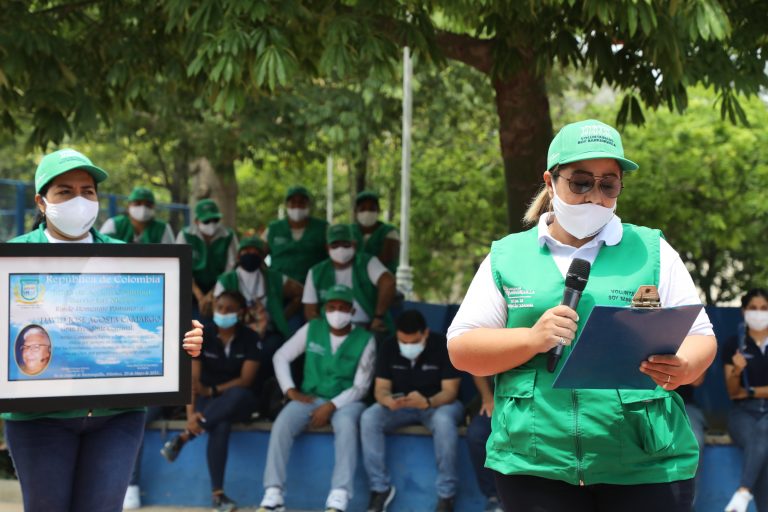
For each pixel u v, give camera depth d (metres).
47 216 4.05
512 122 8.50
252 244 8.81
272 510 7.42
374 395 7.75
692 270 19.03
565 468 3.06
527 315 3.14
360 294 8.73
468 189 20.00
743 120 7.65
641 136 16.83
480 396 8.02
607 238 3.17
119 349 3.94
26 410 3.81
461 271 22.39
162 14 7.82
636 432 3.05
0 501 7.79
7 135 8.80
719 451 7.45
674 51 6.66
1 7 7.49
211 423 7.63
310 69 8.23
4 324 3.83
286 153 18.06
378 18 7.22
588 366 2.84
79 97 7.85
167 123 16.17
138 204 9.83
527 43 7.72
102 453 3.98
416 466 7.61
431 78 17.80
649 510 3.06
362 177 18.84
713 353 3.11
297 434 7.62
